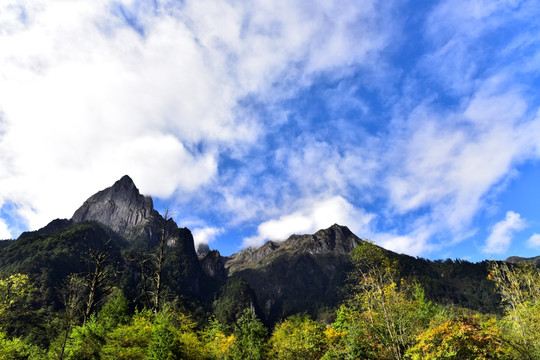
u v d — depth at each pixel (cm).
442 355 1595
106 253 2894
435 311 3033
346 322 3609
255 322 5591
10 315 2664
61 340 2377
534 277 2152
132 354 1991
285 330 4672
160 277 2698
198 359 2170
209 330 5241
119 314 3716
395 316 2266
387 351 2180
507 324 2097
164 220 3031
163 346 1952
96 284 2644
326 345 3170
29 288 2717
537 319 1933
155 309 2470
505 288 2200
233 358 4238
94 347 2161
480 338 1584
